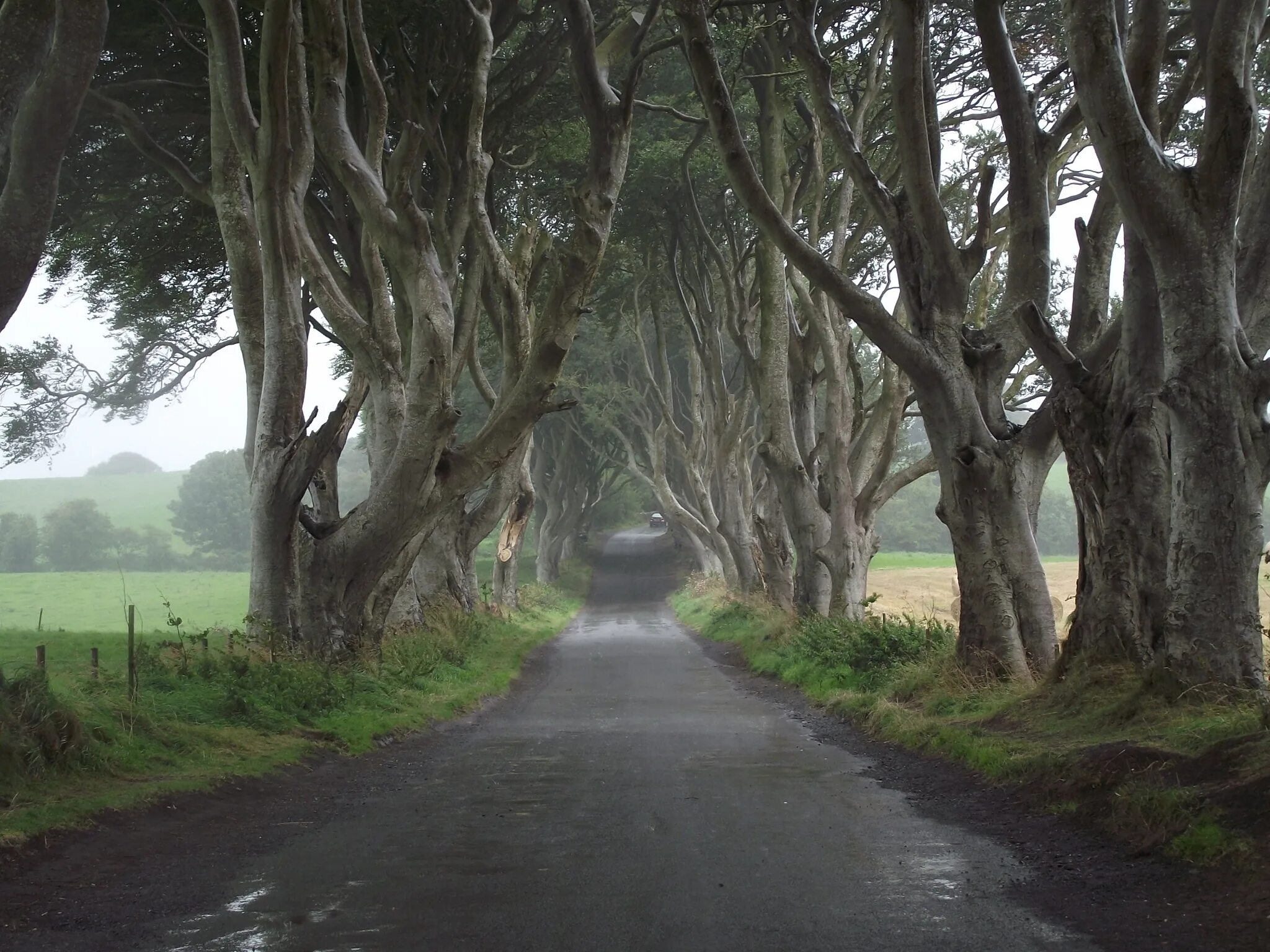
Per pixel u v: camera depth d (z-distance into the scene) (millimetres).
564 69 26297
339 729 13688
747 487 44344
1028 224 16156
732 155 14781
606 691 21672
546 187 30812
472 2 20516
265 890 6688
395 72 23250
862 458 27547
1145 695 10547
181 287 27141
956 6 22984
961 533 15688
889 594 48375
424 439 17688
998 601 15391
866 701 16062
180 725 11734
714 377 40312
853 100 25141
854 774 11117
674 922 5883
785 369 27922
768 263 27531
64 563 78125
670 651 32625
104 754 9891
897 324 15383
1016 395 27359
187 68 21422
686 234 34625
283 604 17219
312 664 16141
